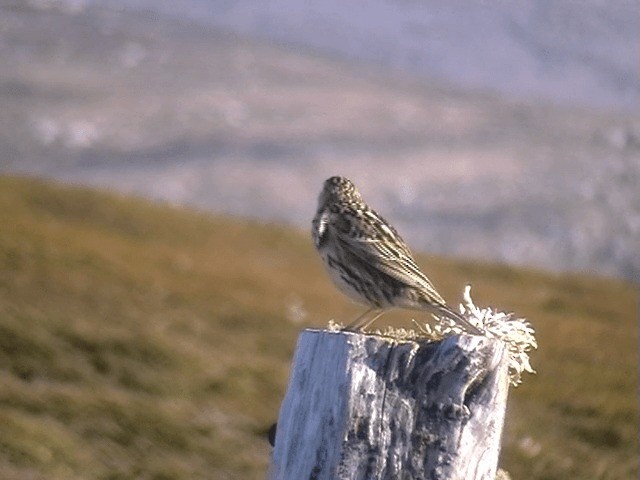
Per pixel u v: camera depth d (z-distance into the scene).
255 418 16.89
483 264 32.94
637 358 20.23
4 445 14.15
